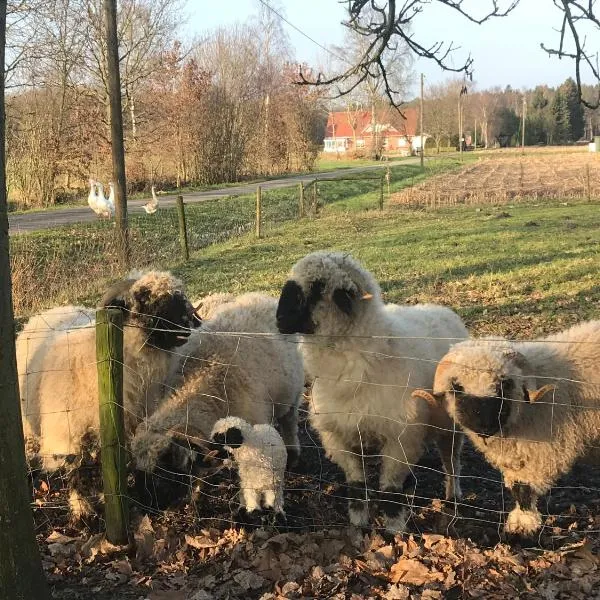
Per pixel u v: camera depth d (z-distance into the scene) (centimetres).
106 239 1648
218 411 508
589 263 1356
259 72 5256
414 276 1343
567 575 405
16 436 346
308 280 453
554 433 439
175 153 4216
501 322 987
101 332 424
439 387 432
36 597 354
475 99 11656
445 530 474
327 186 3928
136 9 3472
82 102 3397
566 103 11450
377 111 8762
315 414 482
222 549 454
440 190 3644
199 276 1418
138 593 407
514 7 449
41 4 2544
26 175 3098
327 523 491
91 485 487
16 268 1163
